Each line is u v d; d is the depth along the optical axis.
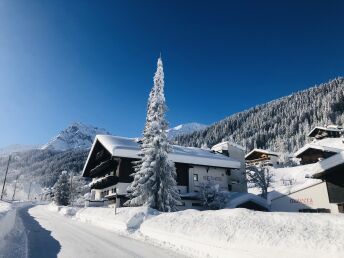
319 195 28.58
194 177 46.94
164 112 33.12
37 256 11.96
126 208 25.00
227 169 49.97
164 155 31.33
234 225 12.41
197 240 13.13
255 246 10.39
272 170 75.06
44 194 149.62
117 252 13.24
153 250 13.72
